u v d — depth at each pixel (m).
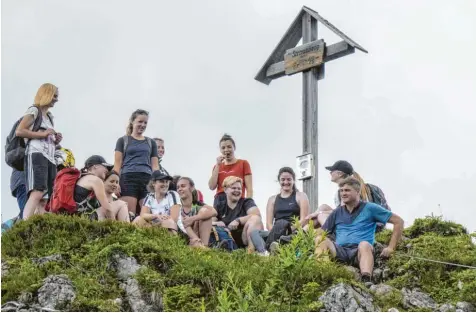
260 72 19.44
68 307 12.20
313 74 18.64
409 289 13.43
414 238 14.89
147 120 15.76
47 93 14.77
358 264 13.74
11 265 13.14
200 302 12.57
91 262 13.06
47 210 14.77
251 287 12.14
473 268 13.62
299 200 15.49
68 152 14.97
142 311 12.43
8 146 14.64
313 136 18.39
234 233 15.20
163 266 13.15
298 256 13.01
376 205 14.16
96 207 14.23
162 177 14.52
